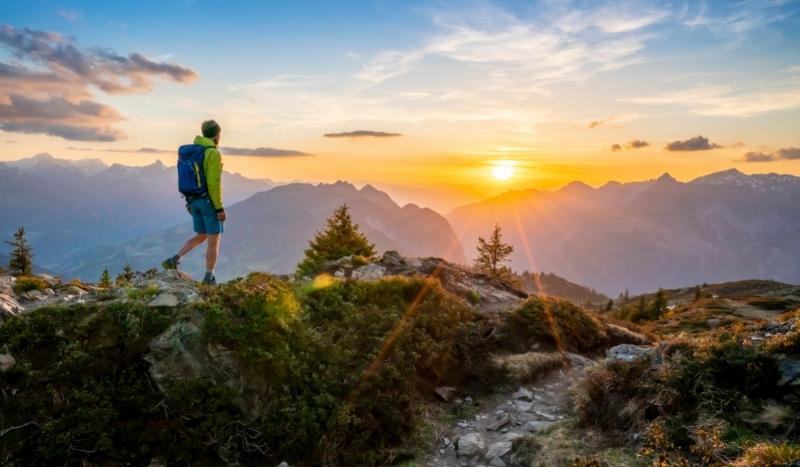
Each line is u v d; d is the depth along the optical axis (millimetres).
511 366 11656
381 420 8852
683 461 6441
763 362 7738
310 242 30516
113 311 8281
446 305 13188
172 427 7418
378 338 10445
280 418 8023
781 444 6273
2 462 6324
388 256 20766
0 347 7336
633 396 8516
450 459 8367
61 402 7031
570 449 7625
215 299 8953
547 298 16703
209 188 9828
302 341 9383
